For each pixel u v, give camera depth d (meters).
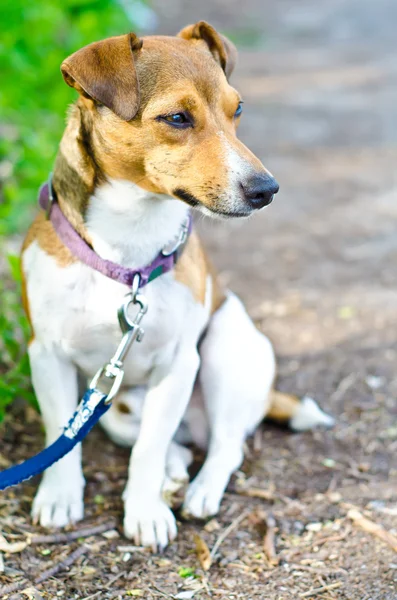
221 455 1.41
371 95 3.47
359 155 2.78
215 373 1.43
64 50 2.54
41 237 1.31
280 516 1.37
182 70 1.25
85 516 1.35
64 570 1.28
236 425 1.44
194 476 1.44
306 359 1.70
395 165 2.69
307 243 2.11
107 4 2.72
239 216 1.25
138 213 1.27
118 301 1.29
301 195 2.43
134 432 1.42
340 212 2.31
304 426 1.52
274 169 2.63
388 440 1.51
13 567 1.27
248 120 3.11
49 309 1.30
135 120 1.24
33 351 1.33
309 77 3.73
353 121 3.13
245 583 1.27
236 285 1.91
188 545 1.33
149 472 1.33
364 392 1.62
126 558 1.30
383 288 1.91
